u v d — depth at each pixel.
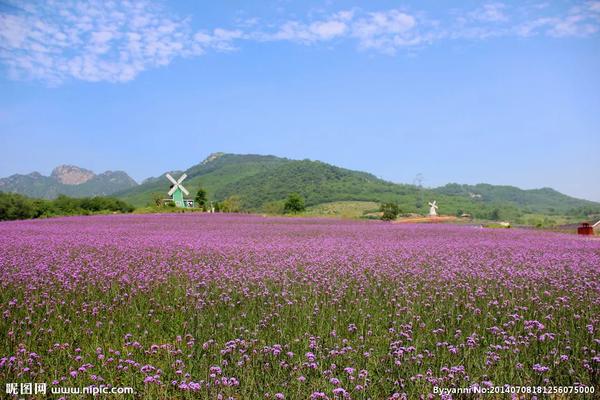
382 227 36.50
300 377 6.37
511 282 12.92
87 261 15.30
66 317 9.52
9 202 54.69
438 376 6.76
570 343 7.90
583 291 11.73
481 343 8.23
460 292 11.94
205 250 18.38
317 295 11.35
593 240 27.41
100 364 7.14
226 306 10.41
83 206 64.88
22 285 11.55
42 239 21.47
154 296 11.20
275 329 8.80
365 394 6.16
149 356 7.54
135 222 36.47
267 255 17.34
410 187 185.75
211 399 6.05
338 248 19.88
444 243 23.34
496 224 58.00
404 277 13.68
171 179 78.56
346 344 8.09
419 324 9.26
